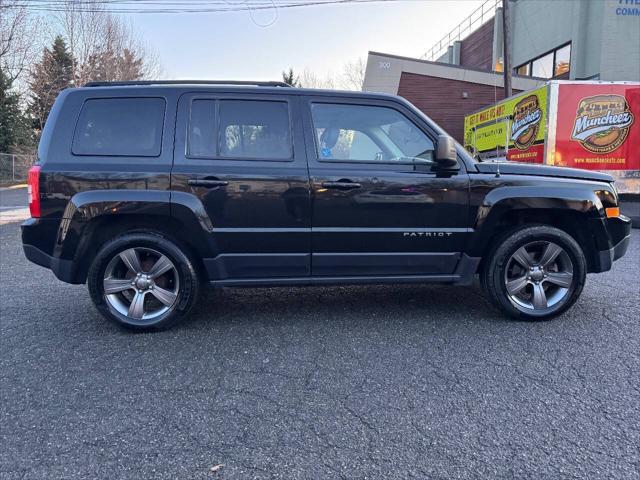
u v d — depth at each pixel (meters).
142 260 3.72
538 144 10.86
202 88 3.68
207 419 2.53
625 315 4.04
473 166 3.80
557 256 3.90
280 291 4.89
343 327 3.83
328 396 2.76
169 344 3.51
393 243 3.74
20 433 2.40
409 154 3.81
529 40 21.62
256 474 2.09
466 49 28.59
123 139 3.61
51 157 3.55
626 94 10.36
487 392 2.79
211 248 3.62
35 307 4.42
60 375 3.03
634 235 8.27
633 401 2.67
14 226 9.77
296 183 3.60
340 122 3.76
